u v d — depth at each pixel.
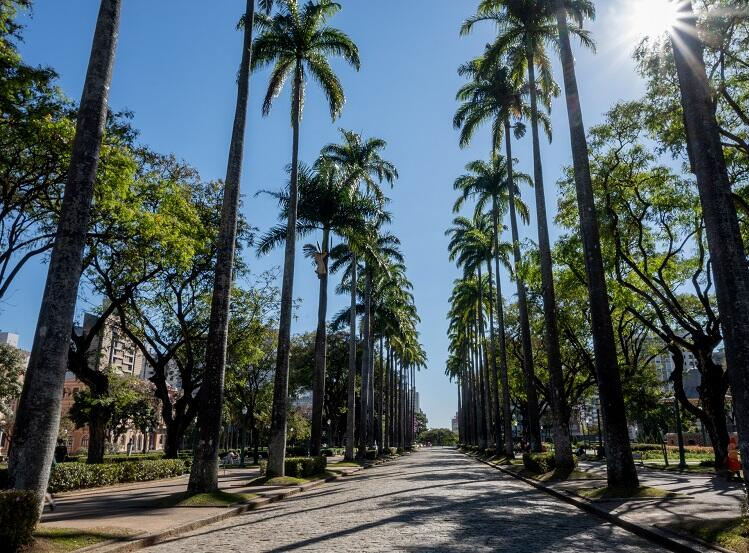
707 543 7.52
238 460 46.84
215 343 15.55
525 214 39.62
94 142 9.34
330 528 9.89
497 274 38.62
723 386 23.36
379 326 54.56
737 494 14.04
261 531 9.95
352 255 39.12
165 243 19.88
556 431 20.83
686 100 8.39
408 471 30.20
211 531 10.32
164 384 30.62
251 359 31.95
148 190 20.33
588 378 41.12
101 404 25.83
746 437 7.20
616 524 10.12
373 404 58.78
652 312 30.77
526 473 23.16
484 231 47.53
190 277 28.80
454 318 78.06
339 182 28.30
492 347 45.12
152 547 8.68
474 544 8.06
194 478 14.74
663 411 55.97
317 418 28.48
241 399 39.22
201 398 15.30
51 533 8.29
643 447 55.12
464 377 92.44
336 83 25.22
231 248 16.27
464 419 105.44
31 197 17.25
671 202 21.98
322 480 23.08
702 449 51.66
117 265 24.16
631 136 20.67
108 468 20.97
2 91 14.27
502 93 31.72
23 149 16.44
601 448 41.84
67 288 8.73
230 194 16.48
